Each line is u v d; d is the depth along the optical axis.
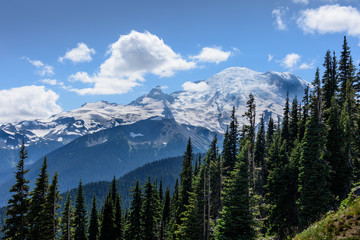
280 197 35.25
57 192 37.44
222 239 22.91
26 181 35.12
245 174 24.28
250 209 23.55
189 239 33.19
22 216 34.53
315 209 25.42
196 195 34.84
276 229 34.28
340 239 11.57
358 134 32.16
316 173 26.17
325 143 28.88
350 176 28.89
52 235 36.47
